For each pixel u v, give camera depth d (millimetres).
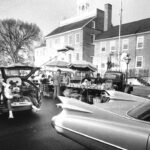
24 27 36875
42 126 4516
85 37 26281
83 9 32719
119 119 2102
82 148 3248
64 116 2488
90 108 2402
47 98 9281
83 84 8594
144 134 1762
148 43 21422
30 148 3238
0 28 34688
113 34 25312
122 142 1867
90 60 27000
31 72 6629
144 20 25125
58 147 3291
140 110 2250
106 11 28172
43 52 33938
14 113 5805
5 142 3490
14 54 36531
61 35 29438
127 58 18312
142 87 15547
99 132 2074
